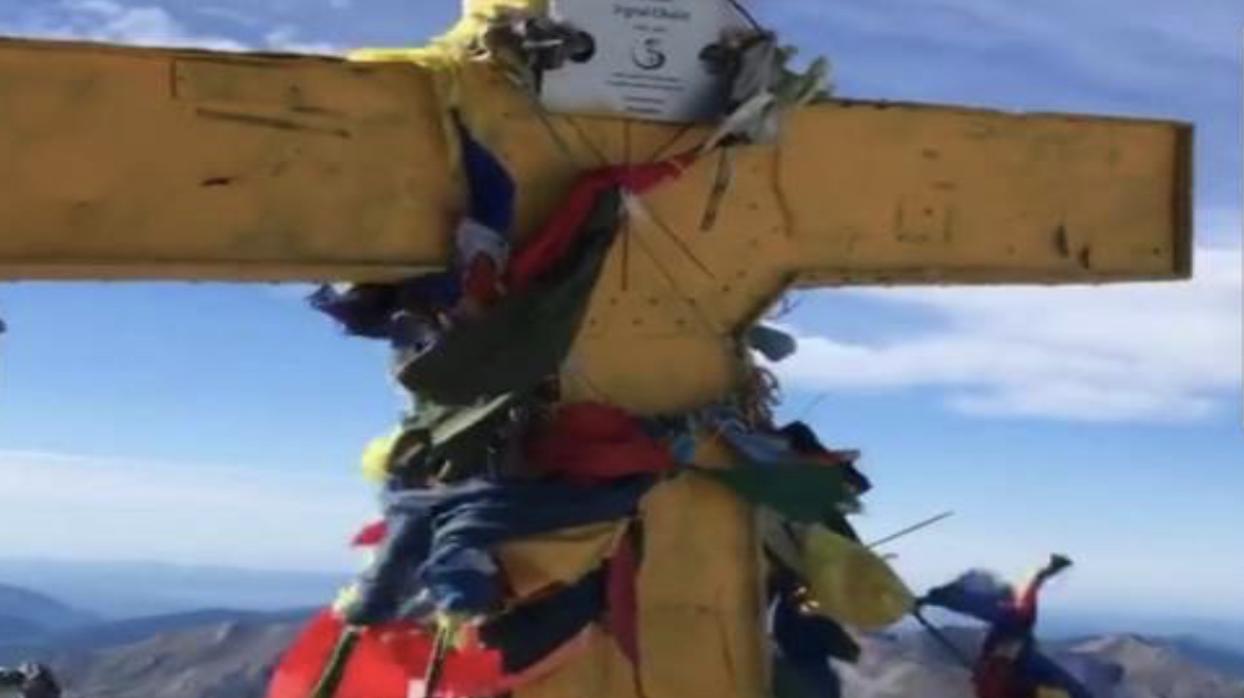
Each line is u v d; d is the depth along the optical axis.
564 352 2.25
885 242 2.52
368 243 2.23
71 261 2.09
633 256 2.37
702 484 2.38
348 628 2.29
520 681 2.23
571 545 2.23
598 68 2.35
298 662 2.37
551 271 2.29
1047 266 2.60
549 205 2.32
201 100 2.15
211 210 2.15
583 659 2.29
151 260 2.13
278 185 2.19
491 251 2.26
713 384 2.41
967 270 2.56
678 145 2.39
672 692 2.33
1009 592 2.45
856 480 2.46
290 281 2.25
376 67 2.24
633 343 2.37
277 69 2.19
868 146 2.51
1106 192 2.63
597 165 2.35
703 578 2.37
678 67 2.38
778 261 2.45
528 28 2.29
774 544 2.42
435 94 2.27
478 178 2.27
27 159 2.07
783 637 2.45
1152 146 2.67
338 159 2.22
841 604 2.39
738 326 2.43
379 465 2.33
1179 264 2.67
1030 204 2.59
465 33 2.31
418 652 2.29
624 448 2.28
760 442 2.40
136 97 2.12
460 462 2.26
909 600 2.42
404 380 2.23
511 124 2.31
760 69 2.39
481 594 2.17
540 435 2.28
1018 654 2.44
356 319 2.37
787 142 2.45
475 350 2.23
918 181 2.53
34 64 2.08
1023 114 2.59
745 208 2.43
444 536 2.20
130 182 2.12
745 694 2.38
